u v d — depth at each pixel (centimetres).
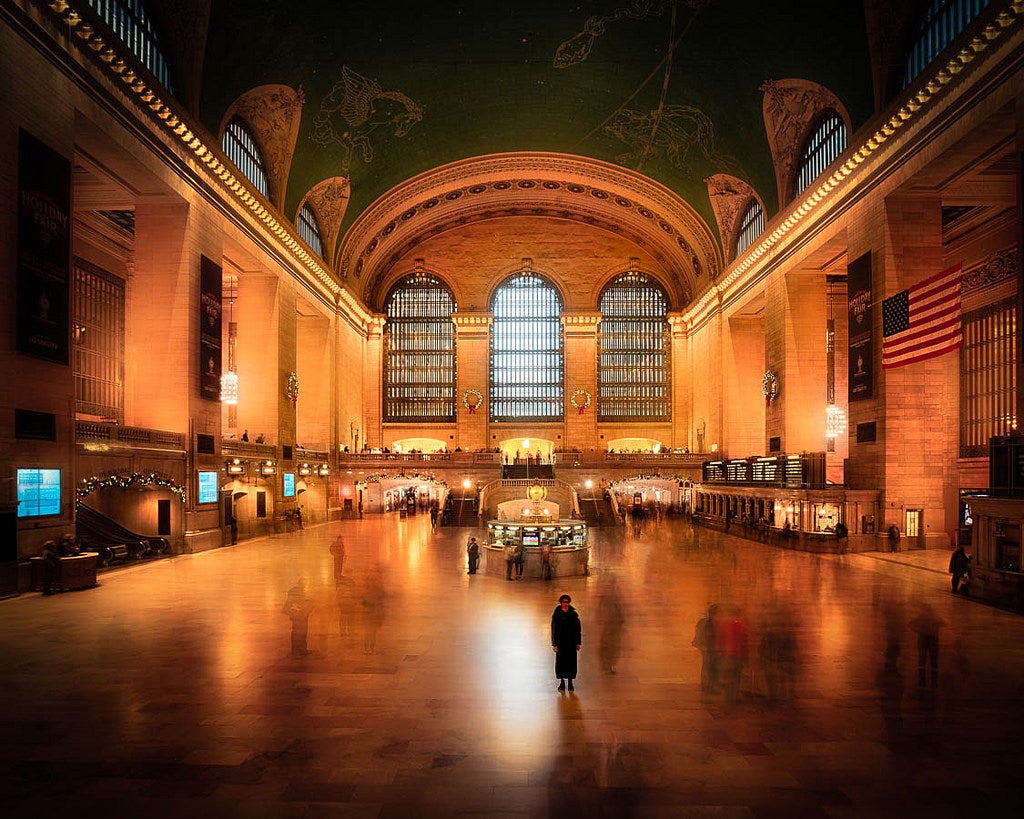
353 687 893
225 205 2727
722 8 2655
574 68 3297
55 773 640
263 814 566
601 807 582
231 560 2188
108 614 1343
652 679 935
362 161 3828
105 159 2100
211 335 2606
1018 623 1289
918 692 887
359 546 2638
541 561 1827
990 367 3014
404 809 576
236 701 838
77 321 2964
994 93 1831
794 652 1083
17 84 1573
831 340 4003
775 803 591
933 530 2423
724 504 3681
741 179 3678
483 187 4888
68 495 1730
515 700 848
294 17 2581
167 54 2323
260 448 3092
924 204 2430
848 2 2331
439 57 3162
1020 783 632
